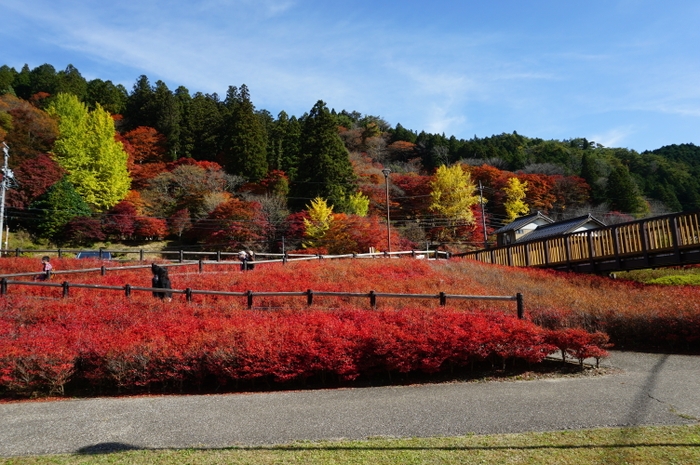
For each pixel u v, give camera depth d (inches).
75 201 1801.2
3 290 471.5
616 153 3831.2
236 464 180.4
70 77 3073.3
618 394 269.6
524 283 638.5
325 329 332.8
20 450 201.5
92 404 275.7
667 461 175.9
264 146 2390.5
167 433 219.5
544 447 192.2
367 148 3211.1
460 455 185.6
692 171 3425.2
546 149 3582.7
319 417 239.0
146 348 309.7
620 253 663.1
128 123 2723.9
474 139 4471.0
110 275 679.7
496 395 274.7
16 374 297.4
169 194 2089.1
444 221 2000.5
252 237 1716.3
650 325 410.0
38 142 1991.9
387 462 180.2
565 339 338.3
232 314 412.2
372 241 1491.1
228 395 291.7
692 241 553.6
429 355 321.4
